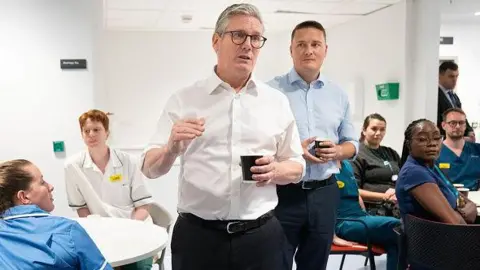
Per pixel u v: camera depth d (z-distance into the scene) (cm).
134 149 513
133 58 626
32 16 329
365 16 505
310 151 197
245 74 139
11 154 332
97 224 215
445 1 412
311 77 209
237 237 139
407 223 215
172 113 145
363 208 315
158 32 628
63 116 339
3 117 329
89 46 341
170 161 135
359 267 354
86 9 339
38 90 334
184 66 641
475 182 338
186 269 144
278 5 453
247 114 142
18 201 137
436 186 217
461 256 193
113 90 623
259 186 138
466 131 418
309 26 201
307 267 207
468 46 586
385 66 464
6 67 327
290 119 152
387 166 362
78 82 340
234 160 139
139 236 194
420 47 418
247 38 133
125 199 263
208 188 138
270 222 146
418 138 226
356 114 532
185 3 441
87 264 132
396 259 262
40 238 127
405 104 432
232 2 439
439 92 425
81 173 255
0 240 126
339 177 296
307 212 198
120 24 563
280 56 666
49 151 339
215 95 143
